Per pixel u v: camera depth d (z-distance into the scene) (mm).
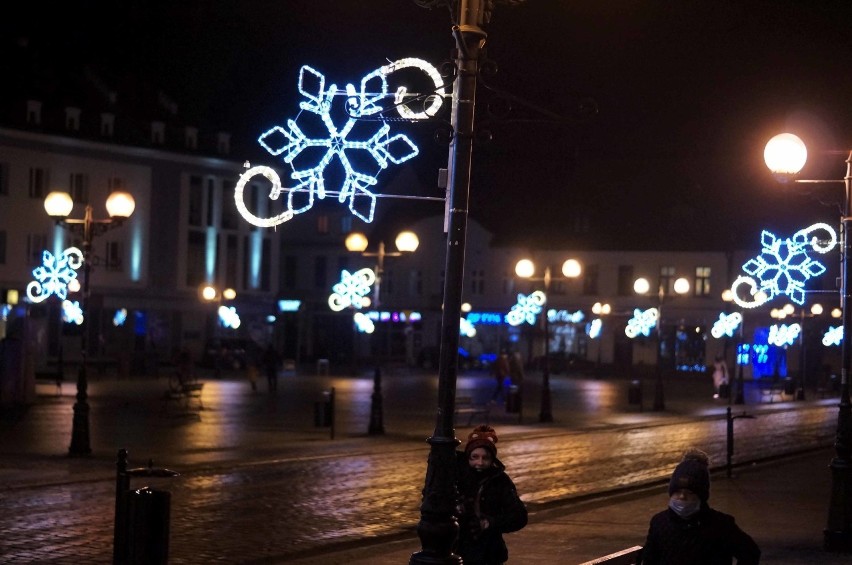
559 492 19875
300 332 90062
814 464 26016
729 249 77562
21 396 37250
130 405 38500
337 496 18531
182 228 75312
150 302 73375
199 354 76312
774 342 57188
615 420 37656
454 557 8203
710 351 79875
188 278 75938
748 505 18656
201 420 33219
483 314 86938
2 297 66250
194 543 14117
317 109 18359
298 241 90812
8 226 66688
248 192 79875
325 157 18328
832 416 43781
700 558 7027
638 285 44250
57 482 18953
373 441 27859
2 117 66812
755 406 48688
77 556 12898
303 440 27781
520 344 86250
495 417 37625
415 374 73125
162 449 24859
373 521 16172
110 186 71625
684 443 30359
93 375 59906
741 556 7078
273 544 14211
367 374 69938
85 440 22984
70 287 59531
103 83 73812
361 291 49375
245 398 44469
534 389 58531
